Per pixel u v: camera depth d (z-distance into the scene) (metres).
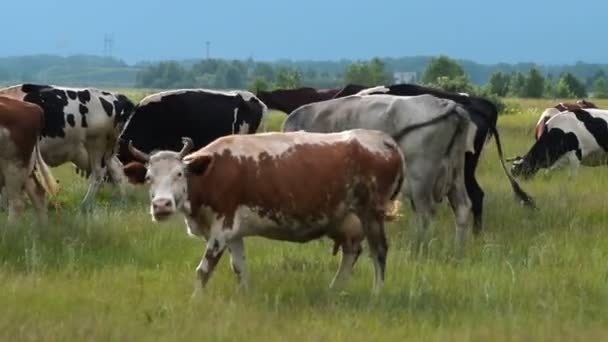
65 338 10.01
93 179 21.95
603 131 26.53
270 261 14.68
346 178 12.91
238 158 12.52
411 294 12.13
